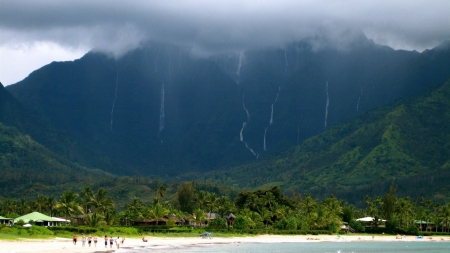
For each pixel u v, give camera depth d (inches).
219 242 6614.2
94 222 6889.8
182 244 6018.7
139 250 4975.4
